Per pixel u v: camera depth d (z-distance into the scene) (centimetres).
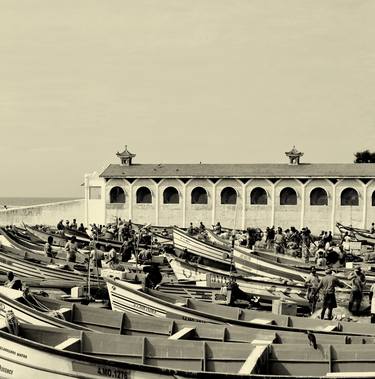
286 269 4938
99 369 2298
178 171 9419
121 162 9925
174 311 3011
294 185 9044
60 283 3984
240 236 7581
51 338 2502
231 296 3794
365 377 2189
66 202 9988
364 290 3959
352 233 7756
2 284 3838
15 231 7031
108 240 6769
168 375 2252
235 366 2392
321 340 2659
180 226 9369
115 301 3222
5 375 2427
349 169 8981
